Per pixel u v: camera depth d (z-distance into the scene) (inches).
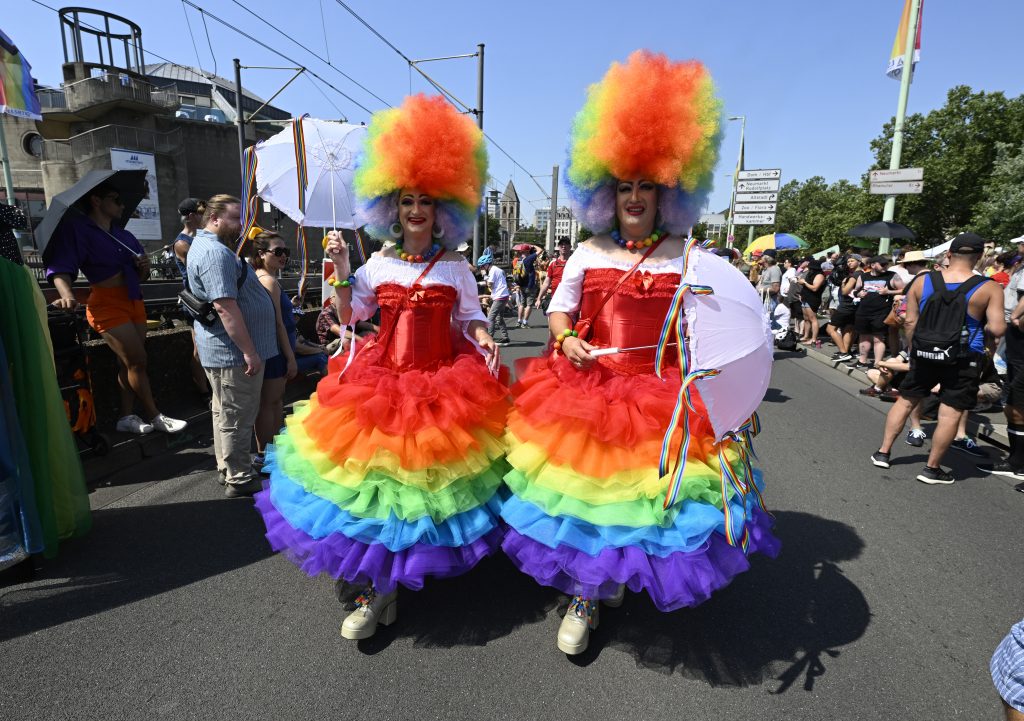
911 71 400.5
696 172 92.6
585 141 98.3
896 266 332.8
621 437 84.4
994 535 139.2
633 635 97.5
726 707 83.0
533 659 91.4
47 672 86.4
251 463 148.1
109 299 159.9
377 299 103.5
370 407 88.4
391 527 86.2
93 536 126.6
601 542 83.9
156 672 87.0
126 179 164.4
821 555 127.4
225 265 126.8
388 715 80.0
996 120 1162.6
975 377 162.6
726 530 82.7
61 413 117.7
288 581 111.5
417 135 98.7
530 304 533.6
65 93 972.6
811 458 192.2
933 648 97.3
